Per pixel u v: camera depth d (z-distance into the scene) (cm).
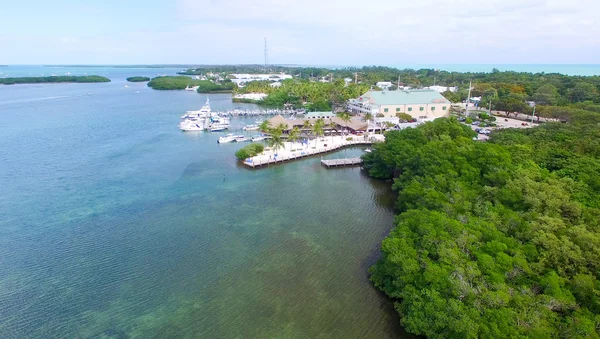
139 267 5559
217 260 5769
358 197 8488
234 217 7325
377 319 4462
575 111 12588
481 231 4734
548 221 4712
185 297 4888
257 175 10038
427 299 4000
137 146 12838
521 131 10219
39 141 13238
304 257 5869
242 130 15988
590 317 3441
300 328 4322
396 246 4662
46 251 5962
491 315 3547
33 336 4194
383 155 9212
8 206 7656
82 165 10512
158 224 6962
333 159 11594
